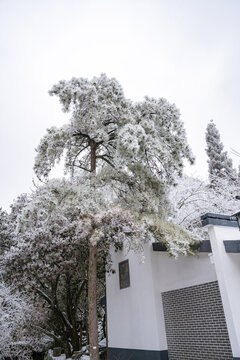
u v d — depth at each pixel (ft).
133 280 32.37
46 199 24.38
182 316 26.05
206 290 24.23
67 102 30.71
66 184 27.07
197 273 25.03
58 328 46.98
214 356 22.27
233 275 19.29
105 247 37.01
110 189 31.19
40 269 41.86
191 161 30.53
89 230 25.30
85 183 30.78
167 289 28.09
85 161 34.88
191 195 42.04
